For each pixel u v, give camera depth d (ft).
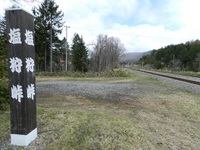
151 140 10.85
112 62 119.96
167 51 196.95
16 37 8.58
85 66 106.93
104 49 116.57
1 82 14.01
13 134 9.11
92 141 9.75
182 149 10.41
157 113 16.79
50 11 82.94
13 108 8.97
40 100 20.20
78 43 111.34
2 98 13.83
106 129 11.11
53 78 56.03
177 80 55.62
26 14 8.75
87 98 22.33
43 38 83.92
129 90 29.76
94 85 36.14
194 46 156.46
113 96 24.13
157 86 36.76
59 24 87.56
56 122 11.71
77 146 9.27
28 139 9.18
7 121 11.91
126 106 18.81
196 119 15.64
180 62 157.79
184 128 13.51
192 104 20.84
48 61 90.99
